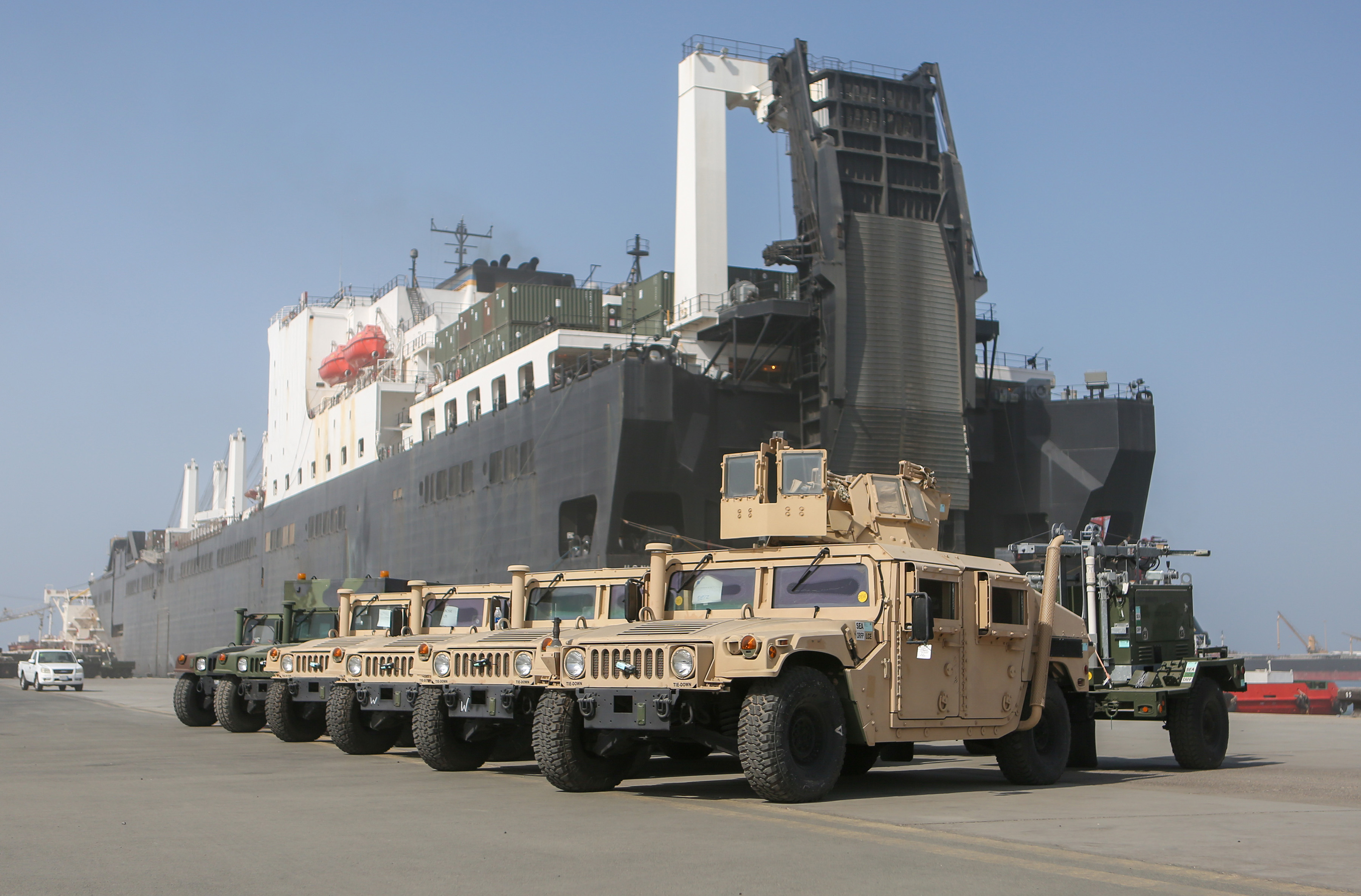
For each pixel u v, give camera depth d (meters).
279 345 91.69
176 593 115.88
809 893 7.58
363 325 85.62
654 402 45.88
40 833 10.30
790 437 50.34
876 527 15.45
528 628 17.78
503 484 55.25
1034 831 10.34
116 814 11.57
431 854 9.08
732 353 51.38
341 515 75.81
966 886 7.80
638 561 46.78
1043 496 54.16
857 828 10.47
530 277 81.88
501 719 15.45
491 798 12.94
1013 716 14.73
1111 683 19.19
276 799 12.89
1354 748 22.59
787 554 13.99
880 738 13.02
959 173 49.72
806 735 12.52
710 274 53.06
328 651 20.31
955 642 14.00
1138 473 54.03
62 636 169.50
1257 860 8.94
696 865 8.59
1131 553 20.62
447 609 20.55
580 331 59.81
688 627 13.02
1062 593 20.78
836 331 47.19
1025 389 55.53
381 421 70.94
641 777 15.84
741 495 15.34
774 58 51.53
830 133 49.19
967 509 48.62
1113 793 13.88
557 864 8.64
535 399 52.56
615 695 12.65
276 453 90.62
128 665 116.31
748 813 11.46
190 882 7.96
